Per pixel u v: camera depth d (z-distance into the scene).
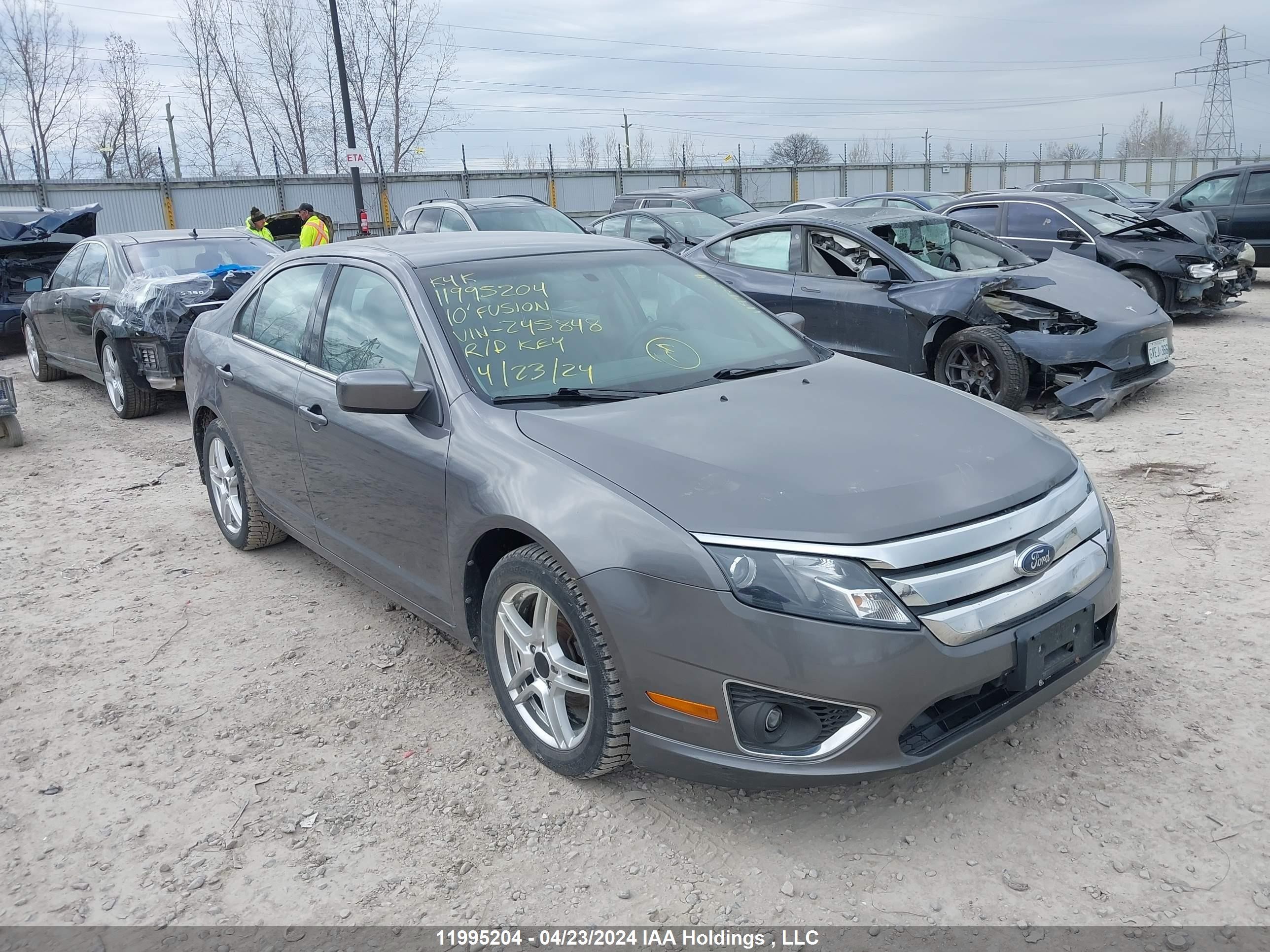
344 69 25.23
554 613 2.99
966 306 7.07
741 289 8.40
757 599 2.49
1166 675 3.49
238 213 29.19
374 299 3.88
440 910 2.56
